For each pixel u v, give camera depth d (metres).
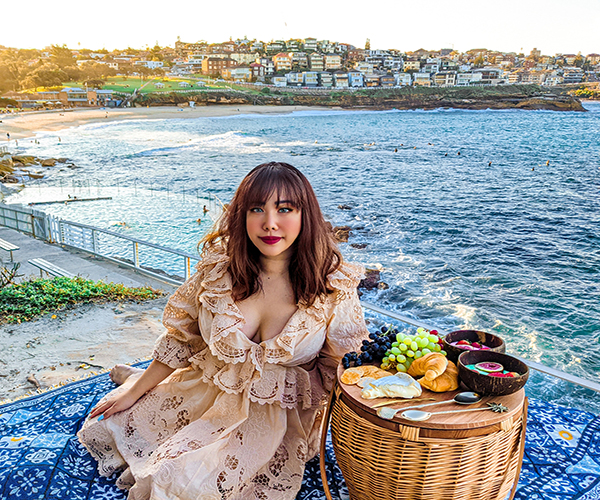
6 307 5.63
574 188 37.91
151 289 7.00
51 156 60.50
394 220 26.56
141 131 97.94
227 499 1.67
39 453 2.16
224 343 1.78
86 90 161.12
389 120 126.56
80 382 2.97
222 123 115.94
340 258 1.90
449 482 1.41
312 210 1.76
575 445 2.29
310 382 1.95
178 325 1.96
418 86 193.88
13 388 3.68
